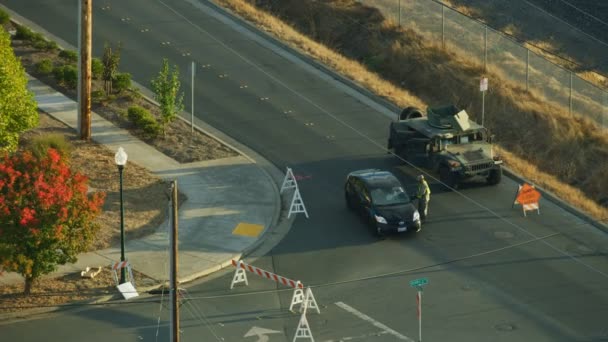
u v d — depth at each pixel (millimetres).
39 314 61844
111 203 76375
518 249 71688
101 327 60469
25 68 99688
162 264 68188
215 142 88438
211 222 74750
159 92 87625
